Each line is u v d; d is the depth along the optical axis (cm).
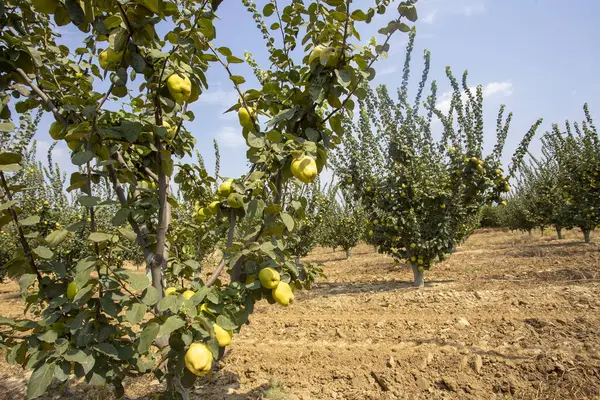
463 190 880
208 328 171
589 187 1362
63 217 864
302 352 483
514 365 393
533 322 519
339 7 234
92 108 172
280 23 277
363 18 212
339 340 529
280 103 251
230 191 225
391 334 535
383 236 892
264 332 596
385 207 874
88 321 176
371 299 773
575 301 602
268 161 221
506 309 599
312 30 247
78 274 163
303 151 204
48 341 167
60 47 243
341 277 1186
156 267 204
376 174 913
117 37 166
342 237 1742
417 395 364
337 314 682
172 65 183
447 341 481
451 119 970
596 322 494
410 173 869
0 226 178
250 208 209
